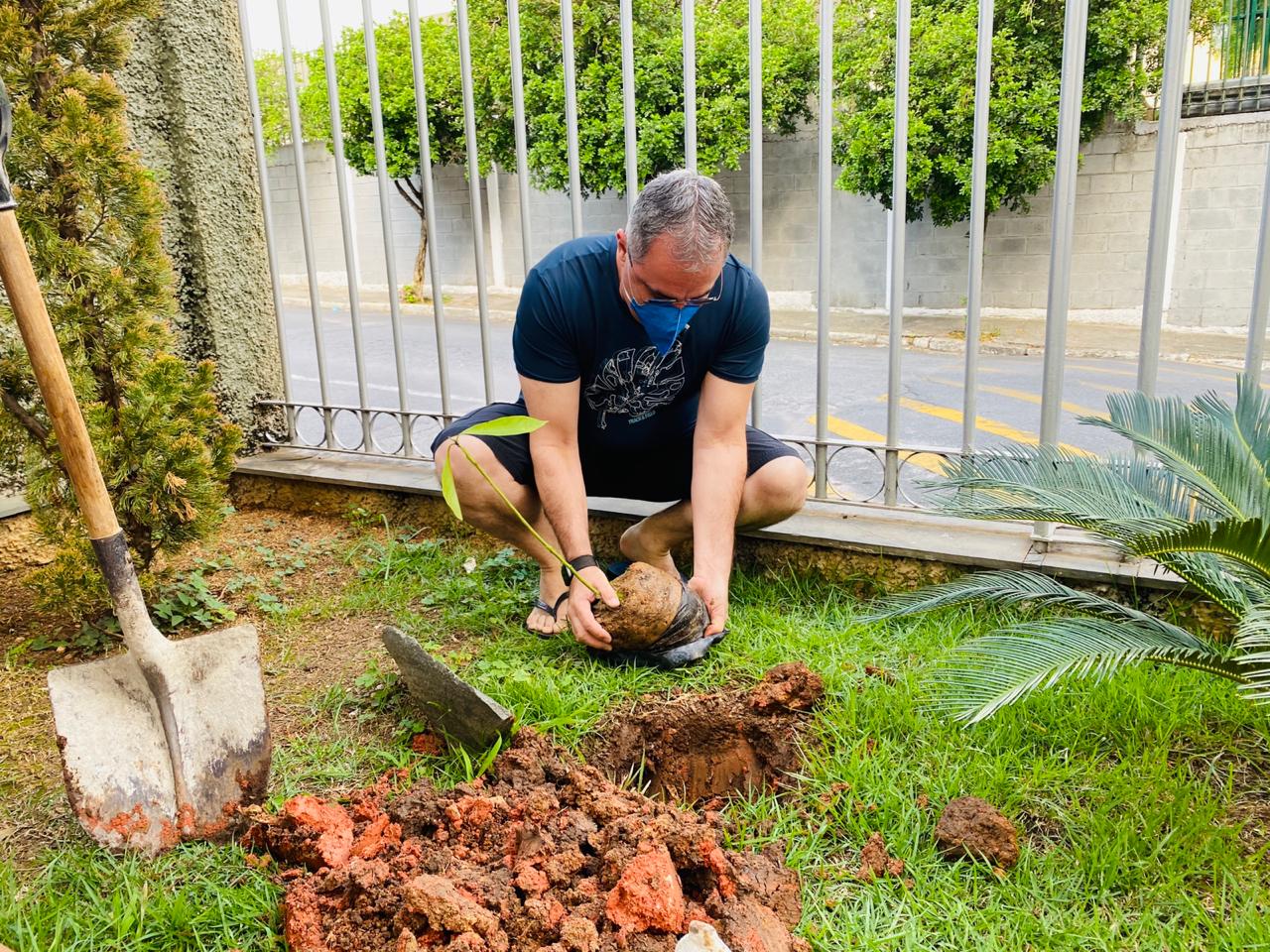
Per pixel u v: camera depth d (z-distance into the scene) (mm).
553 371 2586
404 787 2217
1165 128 2641
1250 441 2480
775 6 9523
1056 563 2885
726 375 2672
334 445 4336
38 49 2842
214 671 2162
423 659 2219
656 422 2844
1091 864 1874
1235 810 2072
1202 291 10852
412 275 14836
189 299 4207
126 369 2947
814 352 10117
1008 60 9336
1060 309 2877
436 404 7379
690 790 2412
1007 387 7977
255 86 4137
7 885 1916
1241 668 2193
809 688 2455
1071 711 2350
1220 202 10500
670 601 2600
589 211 11609
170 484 2932
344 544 3842
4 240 1956
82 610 3037
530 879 1712
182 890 1886
